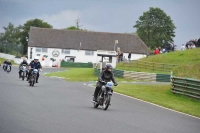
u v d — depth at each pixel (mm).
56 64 140500
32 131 18188
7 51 161750
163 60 89062
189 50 93000
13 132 17609
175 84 49844
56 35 169000
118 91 46906
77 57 166000
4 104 27969
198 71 61375
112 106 32469
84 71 90000
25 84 49938
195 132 22500
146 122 24500
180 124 25406
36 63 47469
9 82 52312
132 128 21453
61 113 25203
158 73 74188
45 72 96375
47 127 19562
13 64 134625
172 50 104750
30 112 24641
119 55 92188
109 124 22172
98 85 29578
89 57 166125
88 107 29859
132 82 66688
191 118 29844
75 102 32875
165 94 49312
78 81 65438
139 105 35219
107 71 29453
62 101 32875
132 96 42938
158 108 34312
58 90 43969
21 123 20203
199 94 44719
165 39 180375
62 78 74438
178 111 33875
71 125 20719
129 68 84062
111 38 169250
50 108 27422
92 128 20297
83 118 23703
